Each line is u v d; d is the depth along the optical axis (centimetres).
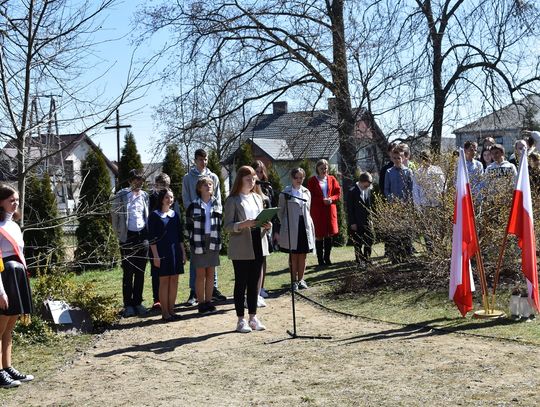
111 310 998
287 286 1248
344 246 2097
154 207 1080
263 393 635
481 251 1066
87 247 1692
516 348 729
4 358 715
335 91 2036
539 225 1038
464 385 619
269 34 2020
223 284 1323
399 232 1180
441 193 1111
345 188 2127
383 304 1020
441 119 2059
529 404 559
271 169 2308
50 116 920
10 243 705
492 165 1129
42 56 916
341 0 2011
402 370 678
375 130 2067
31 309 716
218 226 1039
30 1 892
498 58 2000
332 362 725
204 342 860
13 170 959
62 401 649
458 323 862
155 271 1102
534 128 2181
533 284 853
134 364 773
